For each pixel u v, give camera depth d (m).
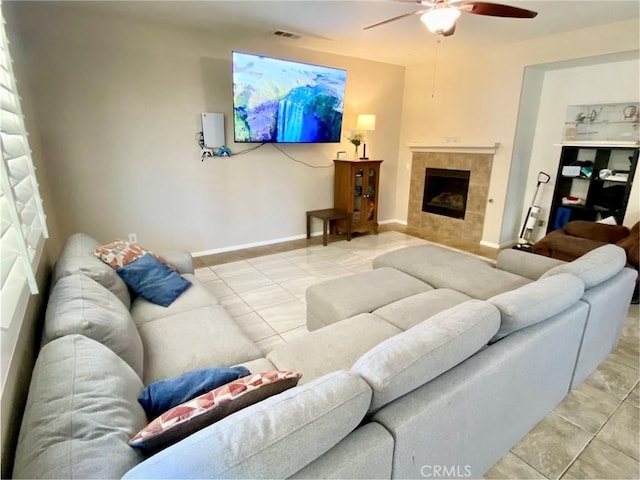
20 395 1.25
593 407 1.95
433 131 5.47
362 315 2.12
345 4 3.08
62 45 3.25
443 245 4.98
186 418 0.94
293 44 4.43
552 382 1.79
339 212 5.14
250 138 4.25
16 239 1.35
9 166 1.58
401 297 2.43
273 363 1.69
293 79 4.26
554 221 4.50
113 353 1.30
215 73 4.07
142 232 4.03
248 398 1.03
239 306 3.18
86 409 0.95
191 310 2.16
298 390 0.96
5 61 1.83
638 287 3.10
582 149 4.32
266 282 3.70
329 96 4.62
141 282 2.22
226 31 3.90
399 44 4.37
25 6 3.03
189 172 4.16
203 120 4.07
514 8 2.34
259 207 4.80
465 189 5.18
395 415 1.07
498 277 2.63
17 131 1.75
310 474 0.86
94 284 1.79
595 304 1.91
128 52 3.55
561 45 3.89
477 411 1.32
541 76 4.51
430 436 1.15
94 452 0.83
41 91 3.24
